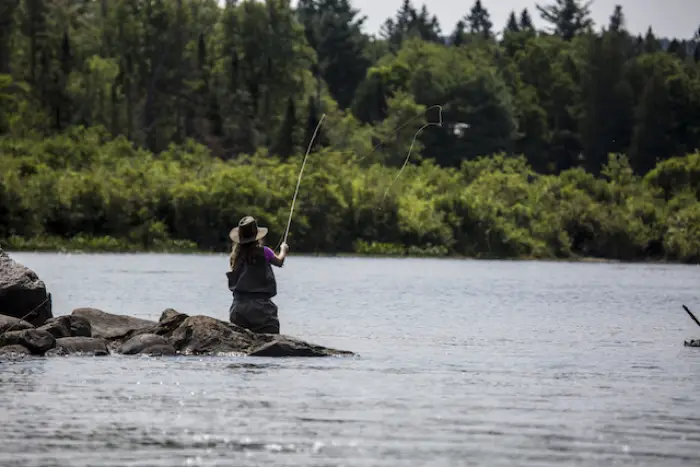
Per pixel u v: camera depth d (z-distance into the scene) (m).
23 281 40.19
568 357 39.22
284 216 180.88
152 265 120.31
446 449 22.27
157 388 29.31
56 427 23.80
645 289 96.94
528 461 21.34
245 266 39.41
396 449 22.20
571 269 151.38
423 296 78.38
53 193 172.38
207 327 37.78
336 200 185.38
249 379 31.31
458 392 29.69
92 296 68.44
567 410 26.94
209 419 24.91
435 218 193.75
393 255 186.88
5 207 168.38
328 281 96.25
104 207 174.12
